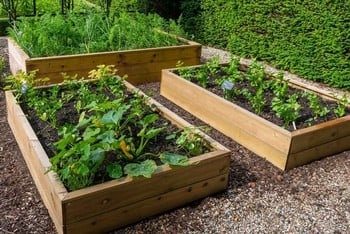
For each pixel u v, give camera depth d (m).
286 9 4.73
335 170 2.74
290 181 2.57
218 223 2.13
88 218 1.89
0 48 5.25
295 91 3.56
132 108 2.88
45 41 3.94
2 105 3.45
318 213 2.26
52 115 2.62
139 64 4.24
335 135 2.87
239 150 2.95
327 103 3.32
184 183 2.18
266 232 2.08
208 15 5.95
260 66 3.89
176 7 6.54
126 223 2.05
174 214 2.18
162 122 2.76
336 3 4.16
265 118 2.96
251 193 2.41
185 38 5.14
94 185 1.92
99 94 3.05
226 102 3.11
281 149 2.67
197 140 2.43
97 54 3.93
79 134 2.41
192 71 3.82
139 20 5.11
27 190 2.29
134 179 1.98
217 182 2.35
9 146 2.78
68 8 5.53
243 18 5.37
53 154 2.25
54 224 2.01
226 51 5.82
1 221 2.02
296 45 4.72
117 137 2.40
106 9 5.54
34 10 5.50
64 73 3.50
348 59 4.21
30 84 3.01
